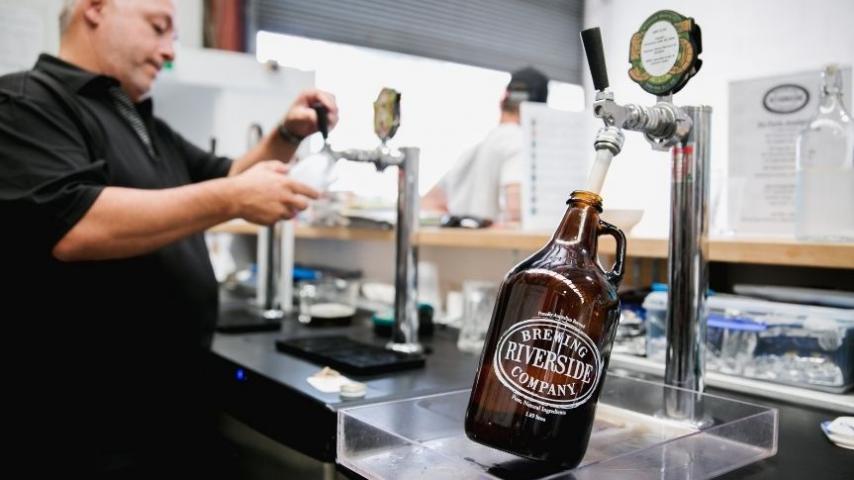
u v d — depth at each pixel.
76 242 1.03
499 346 0.56
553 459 0.54
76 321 1.15
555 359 0.54
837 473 0.63
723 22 2.81
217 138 2.30
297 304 1.91
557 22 4.02
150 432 1.25
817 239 0.99
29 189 1.03
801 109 1.17
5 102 1.09
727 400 0.73
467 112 3.85
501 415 0.55
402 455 0.62
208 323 1.32
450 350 1.26
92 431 1.18
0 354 1.13
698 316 0.77
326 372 0.96
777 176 1.20
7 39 2.13
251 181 1.05
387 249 1.95
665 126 0.71
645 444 0.69
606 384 0.83
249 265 2.38
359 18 3.35
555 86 4.04
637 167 2.69
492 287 1.29
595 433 0.73
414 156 1.17
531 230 1.47
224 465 1.13
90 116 1.22
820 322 0.89
